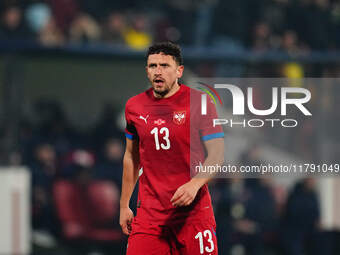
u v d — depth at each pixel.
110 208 25.94
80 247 25.58
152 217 11.39
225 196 26.20
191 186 10.66
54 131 27.52
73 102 28.14
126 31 32.41
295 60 29.17
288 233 26.59
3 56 26.44
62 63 27.62
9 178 24.62
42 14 30.31
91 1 32.22
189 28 33.91
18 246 24.59
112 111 28.72
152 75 11.03
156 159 11.31
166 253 11.46
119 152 27.59
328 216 27.09
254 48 33.28
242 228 26.02
